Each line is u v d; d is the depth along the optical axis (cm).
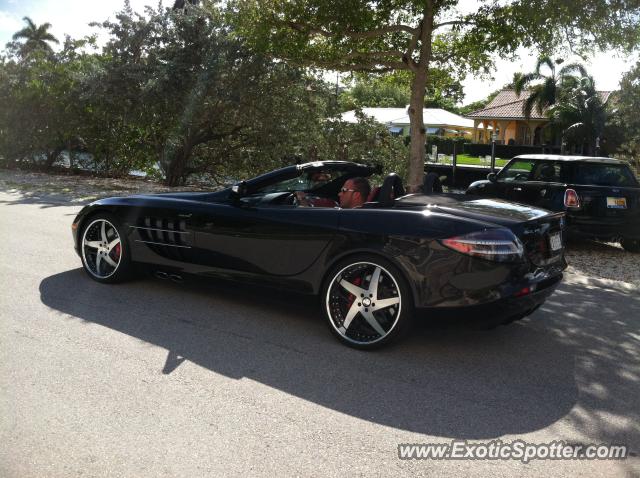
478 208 421
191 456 263
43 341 390
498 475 258
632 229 850
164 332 419
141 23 1420
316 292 423
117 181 1645
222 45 1355
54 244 695
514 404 329
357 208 420
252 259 450
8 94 1719
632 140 1953
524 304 380
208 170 1636
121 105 1471
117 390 325
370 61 1059
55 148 1803
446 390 343
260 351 392
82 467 252
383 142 1445
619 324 493
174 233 488
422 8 955
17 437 274
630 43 881
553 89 3081
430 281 377
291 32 1038
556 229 427
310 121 1445
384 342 393
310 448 274
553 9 836
